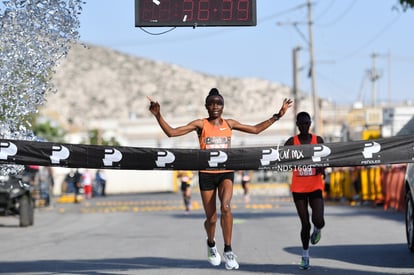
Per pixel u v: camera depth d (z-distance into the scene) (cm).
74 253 2952
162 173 11431
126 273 2331
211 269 2386
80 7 2011
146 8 2175
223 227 2108
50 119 17800
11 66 1977
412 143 1947
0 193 4506
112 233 3912
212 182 2083
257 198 8412
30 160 1886
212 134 2053
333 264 2439
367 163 1948
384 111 7981
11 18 1972
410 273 2223
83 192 9481
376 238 3266
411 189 2636
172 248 3048
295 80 10756
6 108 1989
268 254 2761
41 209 6825
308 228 2297
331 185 7488
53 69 2012
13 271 2427
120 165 1917
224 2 2183
